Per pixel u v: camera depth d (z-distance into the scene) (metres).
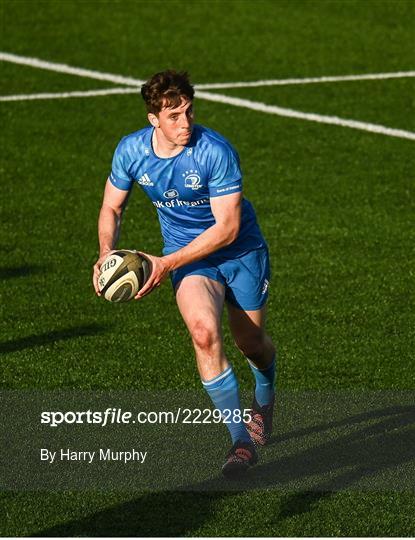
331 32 64.06
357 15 67.56
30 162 43.78
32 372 25.75
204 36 63.00
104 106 51.25
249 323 22.00
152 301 30.39
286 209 38.50
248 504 19.92
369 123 49.00
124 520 19.36
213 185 20.33
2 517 19.44
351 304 30.19
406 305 30.17
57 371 25.83
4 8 67.88
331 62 58.69
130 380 25.39
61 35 63.00
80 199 39.69
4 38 62.38
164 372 25.84
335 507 19.81
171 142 19.91
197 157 20.17
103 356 26.72
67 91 53.47
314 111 50.66
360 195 40.03
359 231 36.31
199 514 19.58
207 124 48.84
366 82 55.22
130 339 27.81
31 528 19.06
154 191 20.83
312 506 19.84
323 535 18.86
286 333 28.22
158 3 69.44
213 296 20.61
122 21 65.69
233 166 20.25
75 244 35.12
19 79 55.38
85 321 28.97
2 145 45.84
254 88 54.12
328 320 29.11
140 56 59.47
